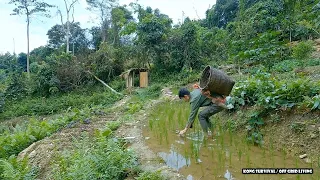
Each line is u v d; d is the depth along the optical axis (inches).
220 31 815.1
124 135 204.5
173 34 762.2
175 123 231.1
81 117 310.0
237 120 199.3
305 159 142.3
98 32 1355.8
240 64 486.3
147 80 709.3
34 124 363.6
